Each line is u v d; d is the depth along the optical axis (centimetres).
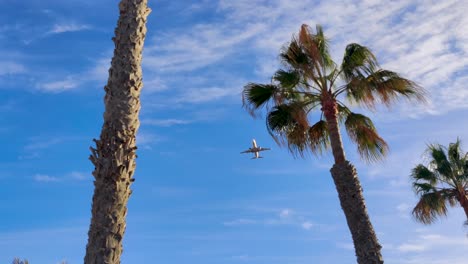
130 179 579
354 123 1425
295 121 1389
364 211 1227
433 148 2336
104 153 575
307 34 1348
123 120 592
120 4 672
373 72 1357
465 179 2244
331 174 1291
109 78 623
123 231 562
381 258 1184
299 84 1420
